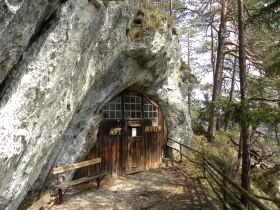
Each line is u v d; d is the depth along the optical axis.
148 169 10.45
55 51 3.71
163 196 7.39
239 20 7.66
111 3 5.71
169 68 10.58
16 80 3.14
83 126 7.61
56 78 3.98
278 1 6.65
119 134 9.46
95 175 7.57
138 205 6.62
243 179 7.16
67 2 3.69
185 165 10.88
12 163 3.30
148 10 8.15
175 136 11.55
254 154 12.07
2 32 2.52
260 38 11.70
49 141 4.55
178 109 11.52
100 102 7.84
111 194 7.34
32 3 2.79
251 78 7.34
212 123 14.17
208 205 6.83
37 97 3.54
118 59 7.54
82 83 5.67
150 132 10.77
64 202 6.49
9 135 3.11
